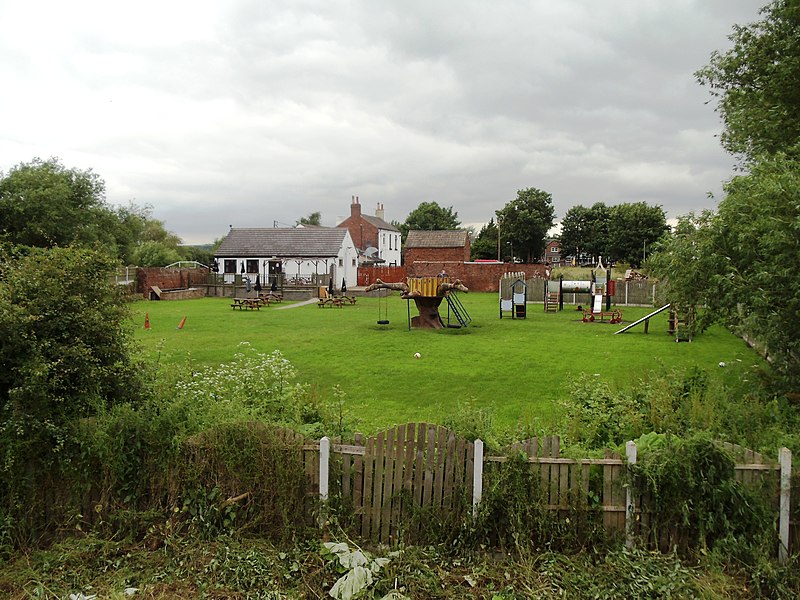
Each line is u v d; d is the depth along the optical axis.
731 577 4.71
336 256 46.94
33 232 29.64
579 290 29.81
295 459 5.36
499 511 5.19
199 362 14.07
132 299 6.64
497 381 11.94
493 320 24.95
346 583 4.57
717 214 8.59
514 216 80.81
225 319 24.55
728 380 11.45
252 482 5.34
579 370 13.19
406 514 5.31
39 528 5.37
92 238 33.31
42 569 4.88
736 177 8.99
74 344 5.55
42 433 5.27
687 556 5.06
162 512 5.39
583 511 5.16
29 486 5.30
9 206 29.83
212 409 5.88
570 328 21.84
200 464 5.41
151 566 4.96
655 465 5.14
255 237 50.00
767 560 4.81
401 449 5.30
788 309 7.28
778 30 13.91
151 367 7.43
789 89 13.18
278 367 8.38
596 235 80.62
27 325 5.27
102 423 5.46
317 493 5.39
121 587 4.69
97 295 6.01
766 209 7.29
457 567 4.96
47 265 5.66
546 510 5.20
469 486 5.32
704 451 5.06
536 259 85.12
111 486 5.37
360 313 27.72
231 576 4.80
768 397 7.95
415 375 12.53
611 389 9.12
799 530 5.05
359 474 5.37
